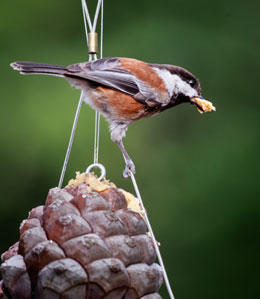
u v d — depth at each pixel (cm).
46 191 1205
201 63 1365
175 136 1294
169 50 1355
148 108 824
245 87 1350
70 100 1252
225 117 1318
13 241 1192
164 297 1166
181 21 1389
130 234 542
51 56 1314
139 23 1380
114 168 1227
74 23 1346
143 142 1281
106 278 502
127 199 608
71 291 497
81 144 1223
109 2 1381
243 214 1214
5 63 1286
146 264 540
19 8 1336
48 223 523
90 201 532
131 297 520
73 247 507
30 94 1258
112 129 824
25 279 518
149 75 820
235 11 1398
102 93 802
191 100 873
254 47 1377
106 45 1350
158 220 1216
